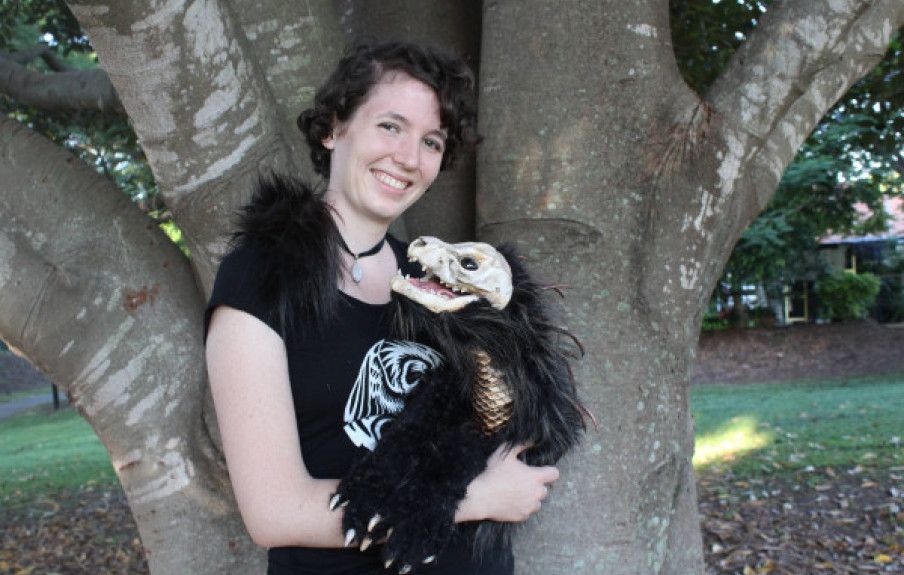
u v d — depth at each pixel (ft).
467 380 5.20
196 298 8.04
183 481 7.73
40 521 21.57
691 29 16.30
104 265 7.66
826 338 52.75
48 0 21.08
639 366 7.63
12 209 7.60
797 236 50.31
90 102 16.15
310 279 4.80
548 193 7.70
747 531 17.40
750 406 32.73
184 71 6.27
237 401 4.57
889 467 20.30
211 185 6.82
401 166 5.41
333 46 8.05
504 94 7.95
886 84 17.21
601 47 7.71
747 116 7.91
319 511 4.55
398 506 4.58
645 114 7.75
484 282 5.24
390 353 5.23
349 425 4.97
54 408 53.36
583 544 7.30
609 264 7.63
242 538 7.87
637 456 7.52
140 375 7.61
